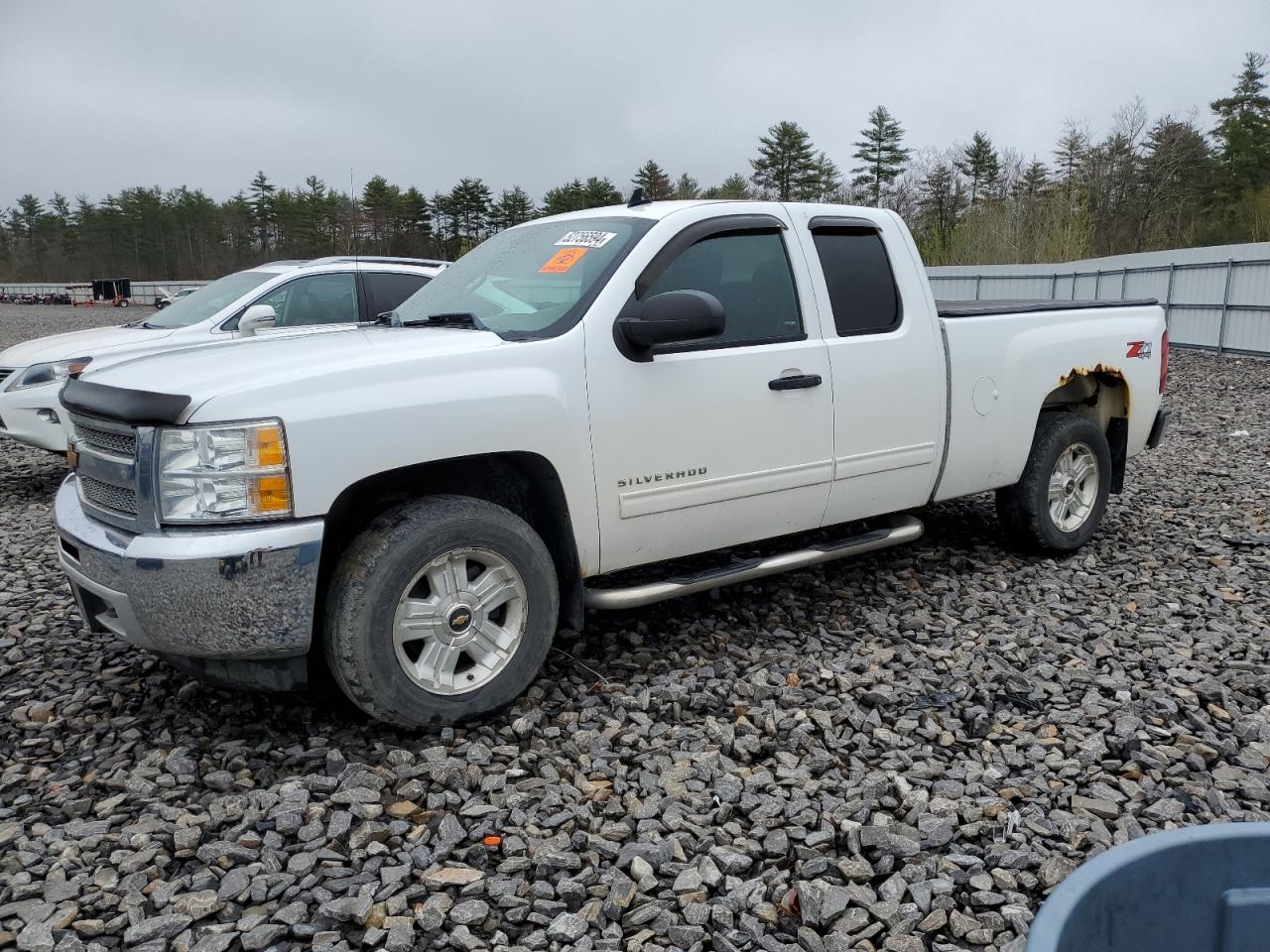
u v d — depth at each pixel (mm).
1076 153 64125
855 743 3488
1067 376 5457
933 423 4871
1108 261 27250
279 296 8055
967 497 7133
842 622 4680
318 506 3197
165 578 3094
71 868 2787
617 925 2533
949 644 4406
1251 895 1320
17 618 4918
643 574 4867
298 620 3184
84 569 3424
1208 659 4227
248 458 3117
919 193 68688
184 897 2615
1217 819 2986
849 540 4762
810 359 4371
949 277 31906
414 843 2895
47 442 7602
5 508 7523
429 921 2529
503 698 3633
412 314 4387
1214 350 21922
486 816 3020
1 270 106750
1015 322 5277
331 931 2506
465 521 3459
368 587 3281
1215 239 55094
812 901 2564
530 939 2463
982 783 3217
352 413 3250
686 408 4004
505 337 3713
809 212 4594
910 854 2807
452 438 3428
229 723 3662
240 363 3357
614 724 3600
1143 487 7773
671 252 4090
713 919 2533
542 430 3625
